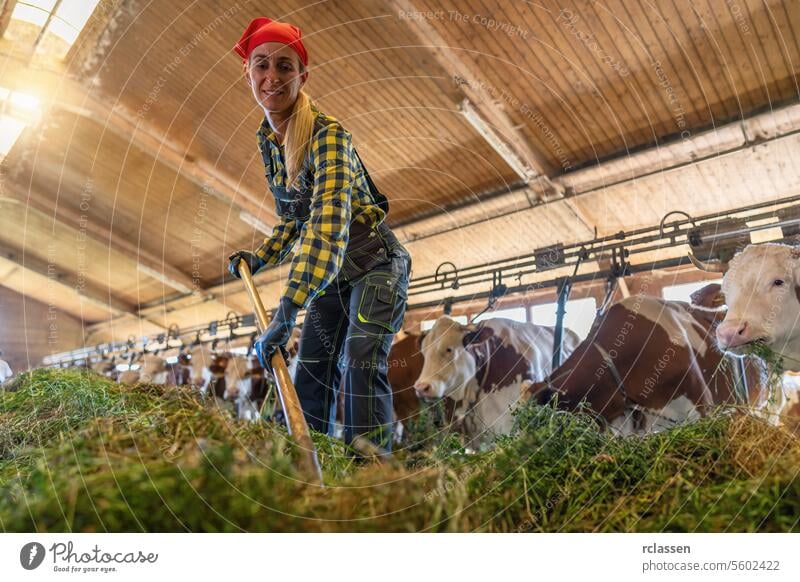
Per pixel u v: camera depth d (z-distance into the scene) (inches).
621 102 156.1
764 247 65.9
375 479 30.3
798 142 150.7
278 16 163.0
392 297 64.3
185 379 262.4
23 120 253.4
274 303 341.7
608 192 183.6
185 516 25.4
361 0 151.2
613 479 33.6
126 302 450.3
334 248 50.5
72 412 54.1
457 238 219.9
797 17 126.3
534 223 202.4
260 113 200.7
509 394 129.5
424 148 193.3
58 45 204.1
